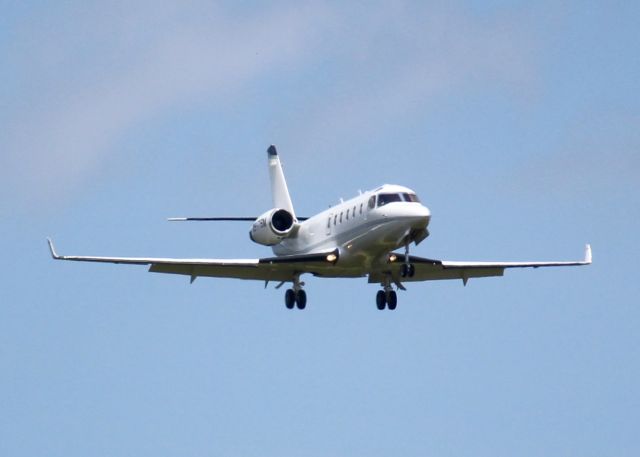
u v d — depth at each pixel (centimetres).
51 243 15200
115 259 15525
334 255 15925
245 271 16275
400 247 15562
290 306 16638
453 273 16625
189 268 15988
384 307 16512
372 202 15588
